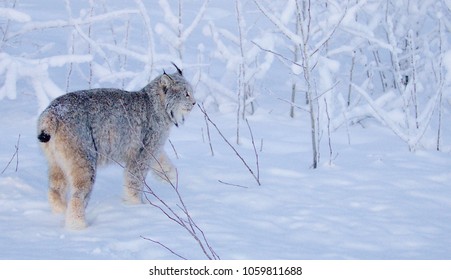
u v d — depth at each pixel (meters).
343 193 10.15
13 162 11.15
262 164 11.66
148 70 14.46
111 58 16.20
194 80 15.23
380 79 18.20
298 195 10.03
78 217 8.67
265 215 9.17
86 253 7.66
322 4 15.97
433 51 17.17
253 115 15.27
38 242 8.08
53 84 13.14
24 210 9.31
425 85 15.45
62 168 9.02
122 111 9.68
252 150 12.71
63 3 23.08
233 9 23.20
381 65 16.56
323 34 14.57
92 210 9.46
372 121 15.21
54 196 9.18
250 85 15.56
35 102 15.38
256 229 8.66
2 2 16.52
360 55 16.66
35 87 12.99
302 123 14.85
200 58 15.55
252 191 10.16
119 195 10.19
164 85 10.27
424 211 9.44
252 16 21.08
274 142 13.27
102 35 18.47
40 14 20.84
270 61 14.91
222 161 11.87
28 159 11.38
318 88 15.26
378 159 11.99
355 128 14.71
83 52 16.19
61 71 17.22
